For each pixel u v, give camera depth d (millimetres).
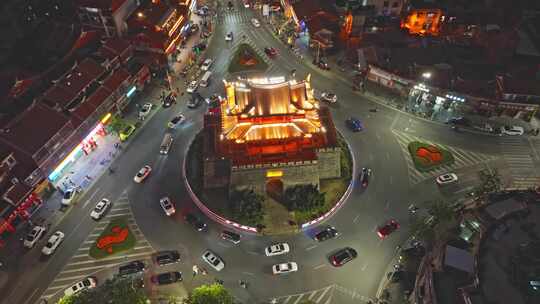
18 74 105250
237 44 124562
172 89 110875
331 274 77688
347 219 85875
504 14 125188
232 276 77188
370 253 80625
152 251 80438
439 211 79625
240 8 137625
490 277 65812
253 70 116875
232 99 88562
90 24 114938
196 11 135000
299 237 82562
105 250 80375
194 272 77375
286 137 86188
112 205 87500
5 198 79312
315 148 85125
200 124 103125
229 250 80812
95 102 95250
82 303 65500
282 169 83000
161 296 74500
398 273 76375
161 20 110688
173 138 100188
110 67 103000
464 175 93312
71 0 122875
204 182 88312
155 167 94438
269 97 83812
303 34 127312
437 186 91438
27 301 73938
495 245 69875
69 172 92312
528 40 119062
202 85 111625
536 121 104875
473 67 112125
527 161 96188
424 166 94625
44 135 84062
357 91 111938
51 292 75000
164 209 86375
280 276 77312
